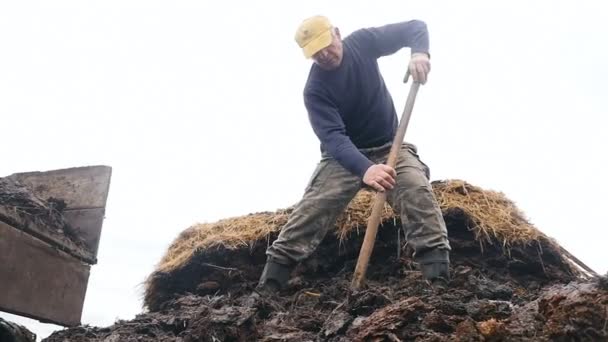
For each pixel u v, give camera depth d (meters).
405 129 3.70
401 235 5.04
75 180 5.26
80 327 3.90
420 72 3.76
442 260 3.66
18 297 4.22
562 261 5.10
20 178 5.39
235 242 5.47
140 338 3.49
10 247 4.19
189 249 5.69
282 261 3.97
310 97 3.87
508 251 4.99
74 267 4.84
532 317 2.75
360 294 3.36
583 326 2.53
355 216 5.15
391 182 3.49
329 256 5.13
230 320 3.16
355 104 3.92
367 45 3.98
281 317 3.49
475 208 5.16
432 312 2.82
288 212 5.62
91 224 5.09
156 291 5.70
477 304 2.93
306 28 3.77
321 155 4.14
